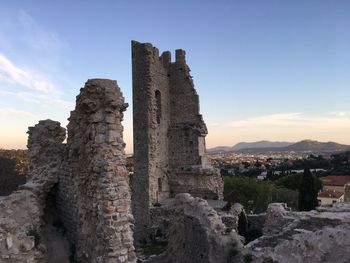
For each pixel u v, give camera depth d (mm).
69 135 16688
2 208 14352
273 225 27578
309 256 16297
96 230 13047
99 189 13102
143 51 37969
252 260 18344
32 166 19875
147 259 26828
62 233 17297
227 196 68375
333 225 21547
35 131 20453
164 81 41375
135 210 37406
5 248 11922
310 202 46719
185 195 26250
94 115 13703
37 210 15508
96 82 14023
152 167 37188
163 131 40469
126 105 14312
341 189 109188
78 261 14453
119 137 13922
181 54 42219
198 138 40562
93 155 13641
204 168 39531
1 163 52781
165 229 35125
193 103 41250
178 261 25109
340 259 15555
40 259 13453
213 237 20938
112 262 12289
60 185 18266
